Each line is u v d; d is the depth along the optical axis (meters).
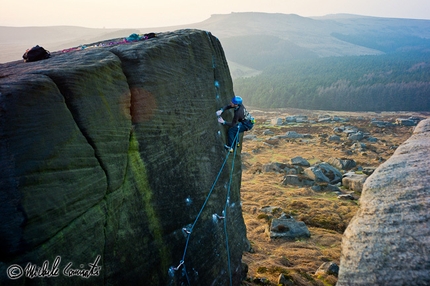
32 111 3.97
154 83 6.18
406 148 6.19
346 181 30.27
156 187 6.20
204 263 7.33
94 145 4.81
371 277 3.91
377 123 73.94
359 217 4.83
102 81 5.12
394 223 4.31
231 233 8.99
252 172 36.22
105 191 5.00
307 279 11.41
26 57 5.99
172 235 6.45
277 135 59.59
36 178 3.89
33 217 3.80
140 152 5.92
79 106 4.62
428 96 144.38
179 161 6.91
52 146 4.12
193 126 7.52
